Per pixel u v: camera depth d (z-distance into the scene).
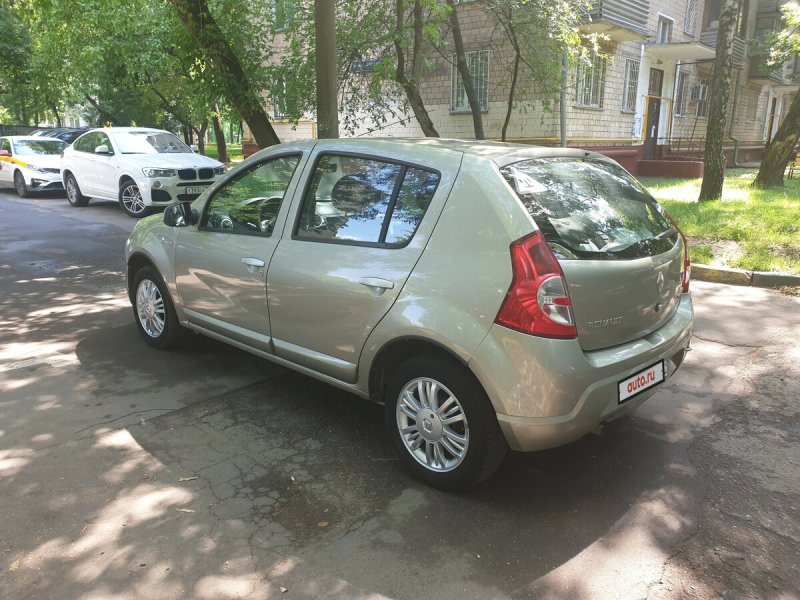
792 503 3.07
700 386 4.44
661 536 2.82
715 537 2.81
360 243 3.38
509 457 3.53
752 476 3.31
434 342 2.96
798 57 26.92
